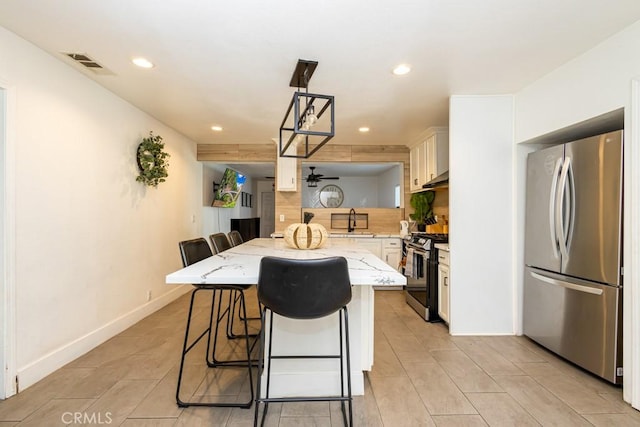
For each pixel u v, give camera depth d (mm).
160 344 2654
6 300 1857
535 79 2559
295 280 1423
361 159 5023
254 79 2551
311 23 1780
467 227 2898
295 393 1921
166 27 1825
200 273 1576
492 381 2076
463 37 1931
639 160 1778
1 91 1854
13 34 1895
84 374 2146
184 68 2359
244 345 2648
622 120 2127
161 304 3725
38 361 2059
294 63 2273
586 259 2125
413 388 1994
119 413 1734
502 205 2898
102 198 2711
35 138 2051
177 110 3336
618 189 1914
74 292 2379
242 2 1595
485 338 2822
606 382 2051
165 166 3564
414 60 2227
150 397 1887
